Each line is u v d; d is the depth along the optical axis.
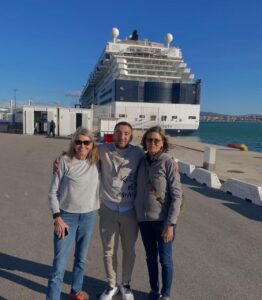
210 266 4.37
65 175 3.19
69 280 3.90
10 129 40.78
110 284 3.54
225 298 3.58
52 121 32.94
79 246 3.38
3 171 11.62
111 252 3.51
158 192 3.22
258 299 3.58
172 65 57.94
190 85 55.62
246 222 6.38
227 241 5.31
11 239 5.18
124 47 60.66
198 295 3.62
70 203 3.19
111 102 56.31
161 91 54.50
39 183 9.74
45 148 20.64
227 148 22.89
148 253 3.43
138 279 3.98
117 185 3.31
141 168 3.30
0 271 4.07
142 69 56.25
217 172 12.62
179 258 4.61
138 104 53.97
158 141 3.21
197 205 7.59
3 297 3.48
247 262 4.53
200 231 5.77
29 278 3.92
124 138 3.25
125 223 3.42
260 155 19.19
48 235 5.41
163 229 3.21
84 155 3.20
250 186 8.20
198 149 21.55
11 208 6.98
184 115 55.69
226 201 8.07
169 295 3.40
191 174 11.23
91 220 3.32
